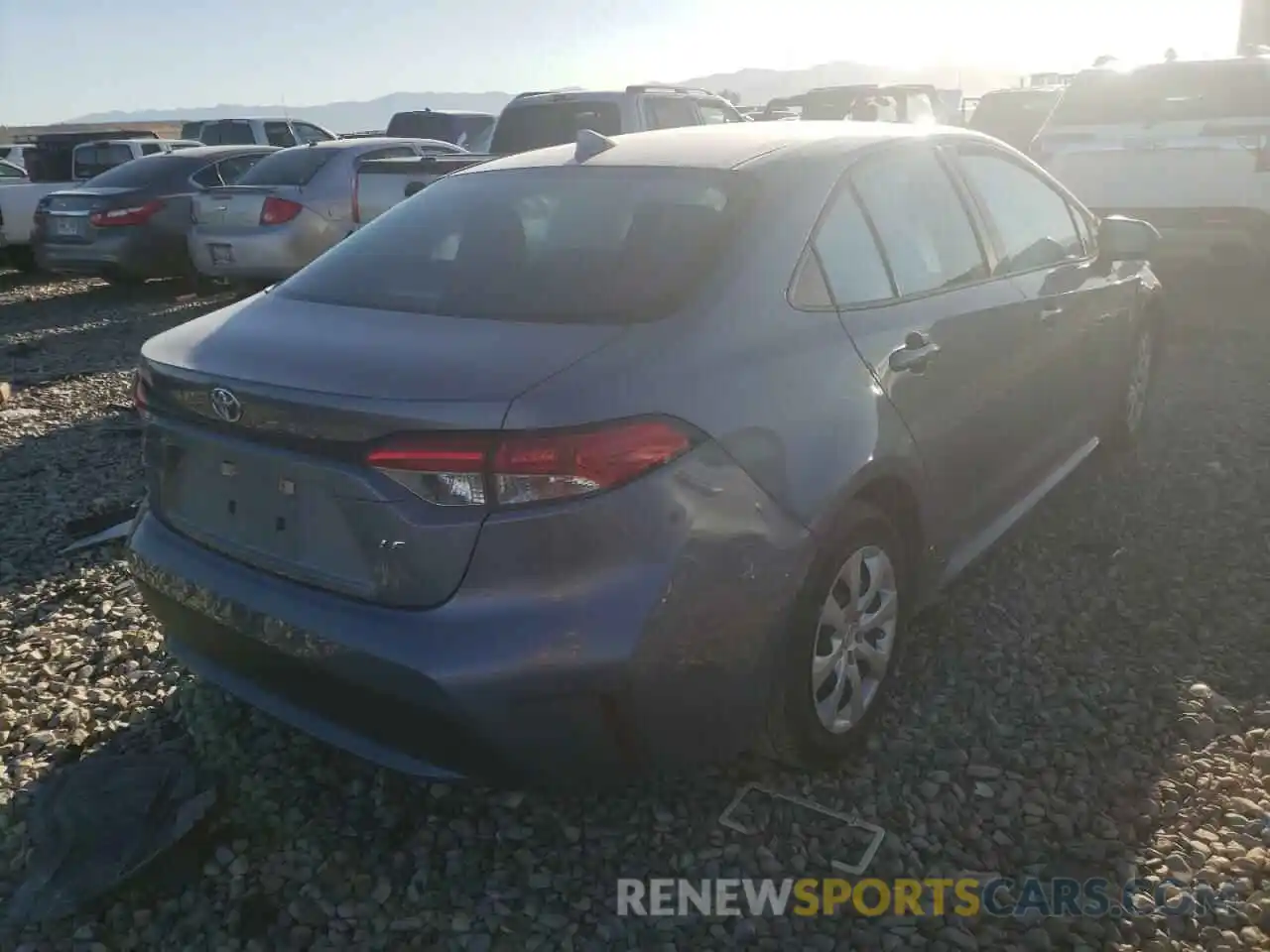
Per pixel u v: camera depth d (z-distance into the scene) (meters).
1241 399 6.27
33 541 4.88
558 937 2.58
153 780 3.04
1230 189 7.72
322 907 2.68
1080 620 3.91
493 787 2.56
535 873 2.78
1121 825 2.87
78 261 12.09
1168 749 3.17
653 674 2.43
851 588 3.00
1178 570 4.25
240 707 3.47
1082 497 4.96
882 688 3.23
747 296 2.82
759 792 3.03
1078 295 4.38
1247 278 8.90
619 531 2.37
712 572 2.51
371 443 2.38
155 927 2.63
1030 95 17.69
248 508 2.70
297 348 2.68
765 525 2.62
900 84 19.08
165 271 12.20
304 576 2.58
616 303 2.72
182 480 2.90
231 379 2.60
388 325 2.76
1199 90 8.34
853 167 3.34
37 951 2.56
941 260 3.58
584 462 2.32
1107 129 8.18
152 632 3.98
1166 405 6.21
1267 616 3.88
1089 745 3.20
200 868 2.81
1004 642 3.78
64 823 2.89
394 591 2.42
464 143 18.00
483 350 2.54
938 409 3.31
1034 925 2.57
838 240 3.16
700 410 2.53
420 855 2.85
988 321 3.65
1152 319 5.48
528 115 11.19
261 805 3.03
